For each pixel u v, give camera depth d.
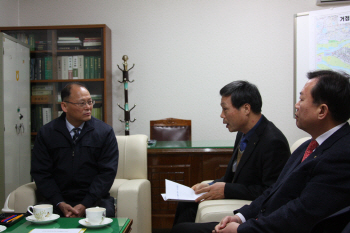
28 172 3.40
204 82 3.93
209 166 2.26
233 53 3.90
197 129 3.94
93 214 1.25
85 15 3.96
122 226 1.29
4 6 3.70
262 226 1.02
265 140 1.46
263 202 1.17
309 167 1.00
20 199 1.77
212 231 1.21
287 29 3.84
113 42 3.96
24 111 3.34
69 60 3.64
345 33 2.79
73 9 3.96
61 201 1.74
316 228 0.86
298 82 3.00
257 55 3.88
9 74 2.98
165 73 3.95
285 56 3.85
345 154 0.92
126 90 3.67
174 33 3.94
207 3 3.90
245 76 3.89
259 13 3.86
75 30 3.63
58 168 1.83
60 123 1.89
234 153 1.70
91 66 3.65
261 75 3.88
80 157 1.85
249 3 3.87
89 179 1.87
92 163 1.87
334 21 2.82
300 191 1.04
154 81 3.96
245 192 1.46
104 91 3.65
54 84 3.62
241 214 1.24
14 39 3.09
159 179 2.29
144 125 3.98
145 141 2.18
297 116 1.07
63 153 1.84
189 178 2.27
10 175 2.95
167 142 2.71
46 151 1.84
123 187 1.85
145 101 3.97
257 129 1.51
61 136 1.85
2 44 2.84
